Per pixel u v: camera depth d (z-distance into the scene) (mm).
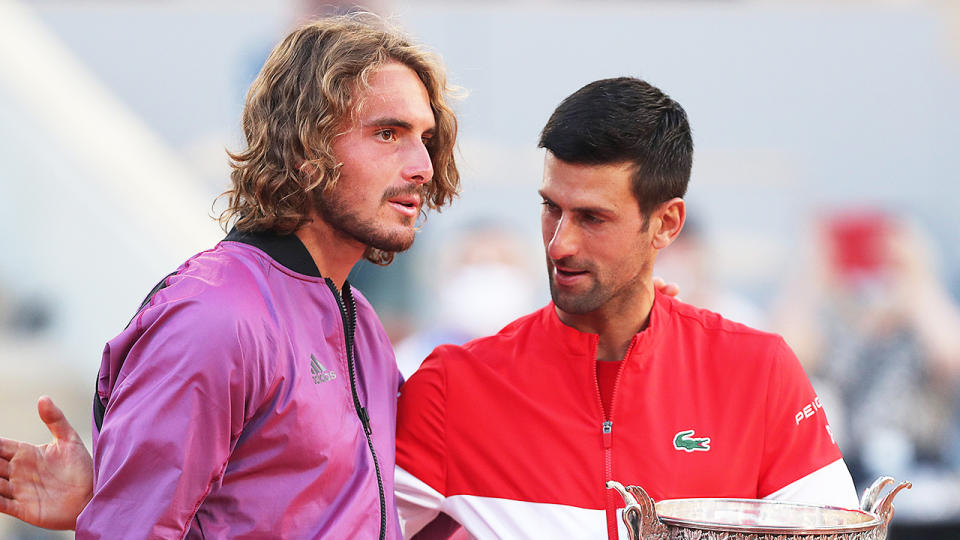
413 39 6293
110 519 5203
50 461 6039
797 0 20328
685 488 6176
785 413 6316
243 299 5477
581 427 6309
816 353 16484
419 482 6414
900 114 20062
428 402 6477
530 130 19719
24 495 5980
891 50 20188
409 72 5988
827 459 6281
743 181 19953
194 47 19312
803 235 19484
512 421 6379
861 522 5457
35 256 15773
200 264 5672
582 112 5938
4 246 15727
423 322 17062
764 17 20219
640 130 5934
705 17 20344
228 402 5266
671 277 15516
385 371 6398
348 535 5598
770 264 19297
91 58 19094
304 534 5523
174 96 19203
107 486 5219
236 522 5457
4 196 15852
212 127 19172
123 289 15930
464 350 6590
